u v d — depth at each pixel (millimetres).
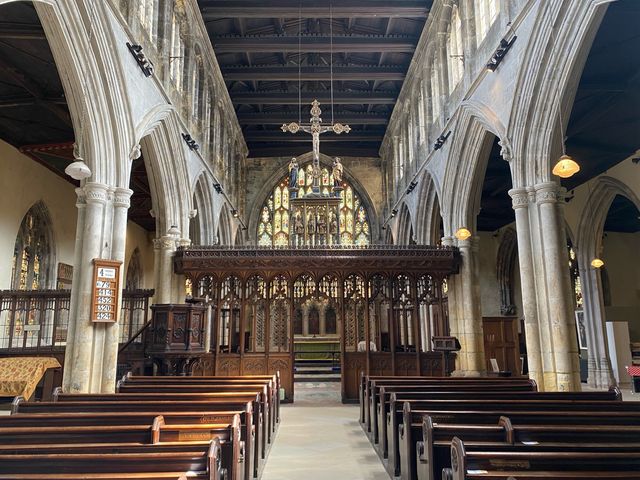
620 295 21391
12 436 4402
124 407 6027
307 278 14359
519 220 10586
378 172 29625
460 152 14750
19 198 15875
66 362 9539
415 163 20641
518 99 10617
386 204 27891
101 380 9805
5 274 15070
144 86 11820
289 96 23609
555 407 6145
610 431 4547
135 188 20219
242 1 16797
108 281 9930
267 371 13898
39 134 15875
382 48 19531
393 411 6578
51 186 17641
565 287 9922
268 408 8289
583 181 18000
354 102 24125
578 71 9359
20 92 13766
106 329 9977
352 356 14141
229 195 23547
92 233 9844
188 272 14078
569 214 19078
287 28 19719
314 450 8133
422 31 18375
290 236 24422
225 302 14164
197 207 18500
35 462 3521
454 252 14664
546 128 10094
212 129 20016
